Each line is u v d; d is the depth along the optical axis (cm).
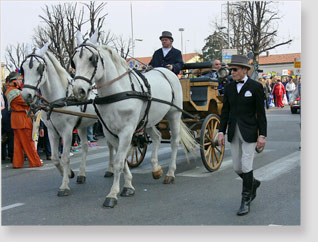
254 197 469
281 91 2405
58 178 679
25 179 679
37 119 792
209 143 668
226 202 493
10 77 792
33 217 456
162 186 585
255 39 2777
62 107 550
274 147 919
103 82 479
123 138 488
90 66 451
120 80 489
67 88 559
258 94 433
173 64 702
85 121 597
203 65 771
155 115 566
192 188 567
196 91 723
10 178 691
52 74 546
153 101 550
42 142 964
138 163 737
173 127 629
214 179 620
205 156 652
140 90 519
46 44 539
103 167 761
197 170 693
